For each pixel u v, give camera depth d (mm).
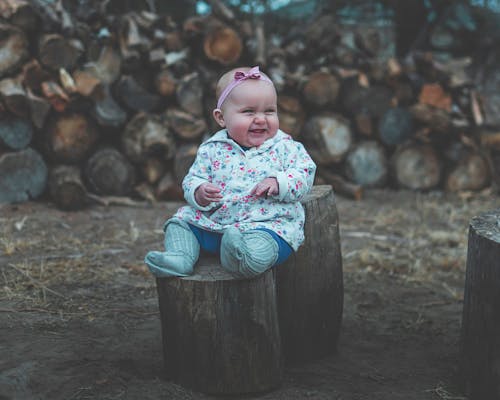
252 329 2705
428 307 4172
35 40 5918
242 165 2826
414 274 4793
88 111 6082
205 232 2846
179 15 9062
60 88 5840
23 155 5957
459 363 2932
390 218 6297
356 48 7621
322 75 6887
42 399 2621
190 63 6621
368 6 9461
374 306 4148
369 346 3510
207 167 2873
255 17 8781
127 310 3770
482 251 2674
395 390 2928
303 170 2801
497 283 2604
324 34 7230
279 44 7199
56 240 5094
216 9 6617
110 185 6312
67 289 4047
